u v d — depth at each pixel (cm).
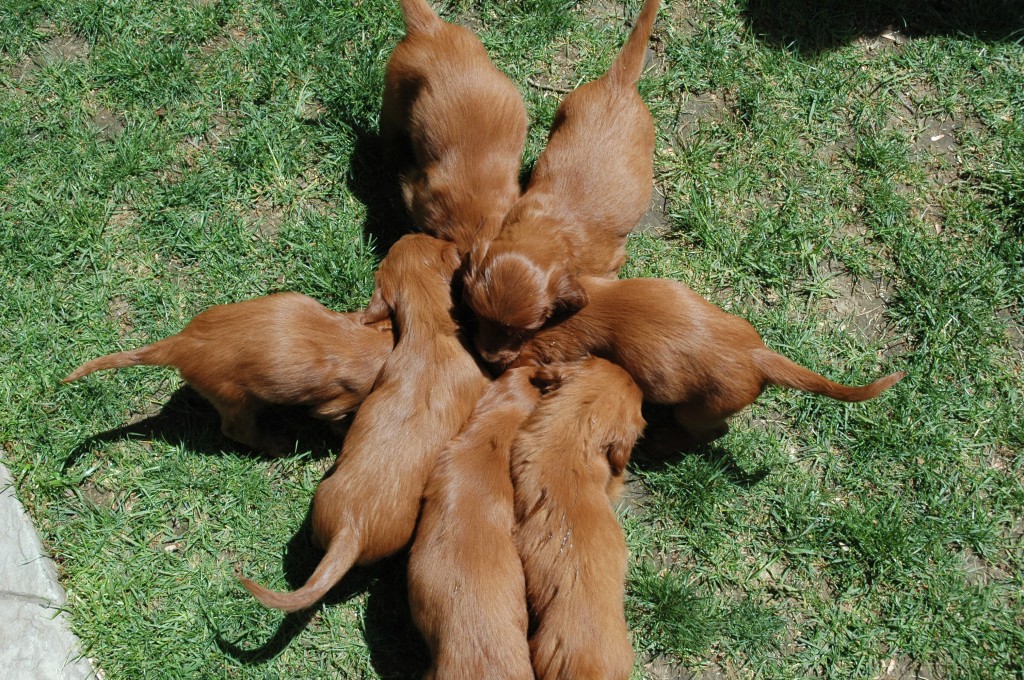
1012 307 205
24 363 193
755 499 196
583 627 173
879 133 212
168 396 194
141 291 197
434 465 180
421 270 184
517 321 181
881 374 202
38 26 206
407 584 182
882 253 207
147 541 189
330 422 189
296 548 190
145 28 208
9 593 184
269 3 210
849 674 191
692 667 190
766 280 204
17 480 189
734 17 215
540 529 177
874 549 194
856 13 216
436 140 192
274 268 200
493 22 212
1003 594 194
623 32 213
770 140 210
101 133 204
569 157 190
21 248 197
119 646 185
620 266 196
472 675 173
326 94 206
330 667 187
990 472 198
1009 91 214
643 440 196
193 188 201
